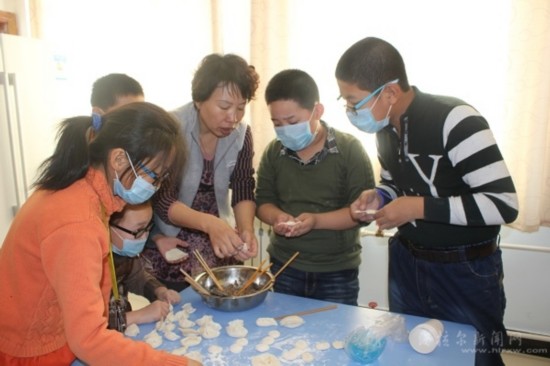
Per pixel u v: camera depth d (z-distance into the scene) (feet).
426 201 4.10
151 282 5.06
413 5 7.22
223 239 4.73
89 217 2.99
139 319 4.27
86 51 9.65
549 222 7.20
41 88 9.04
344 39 7.70
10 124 8.27
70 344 2.81
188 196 5.57
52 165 3.19
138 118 3.16
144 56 9.20
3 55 8.12
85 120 3.29
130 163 3.12
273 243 6.27
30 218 3.15
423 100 4.30
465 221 3.97
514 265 7.73
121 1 9.19
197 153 5.44
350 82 4.21
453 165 4.16
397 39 7.37
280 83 5.18
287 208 5.98
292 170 5.90
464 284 4.41
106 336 2.87
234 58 4.93
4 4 10.38
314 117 5.35
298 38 7.96
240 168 6.00
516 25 6.68
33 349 3.43
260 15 7.96
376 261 8.56
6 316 3.34
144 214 4.05
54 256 2.83
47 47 9.20
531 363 7.69
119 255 4.25
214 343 3.87
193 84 5.04
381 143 4.96
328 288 5.83
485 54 7.04
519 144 6.94
